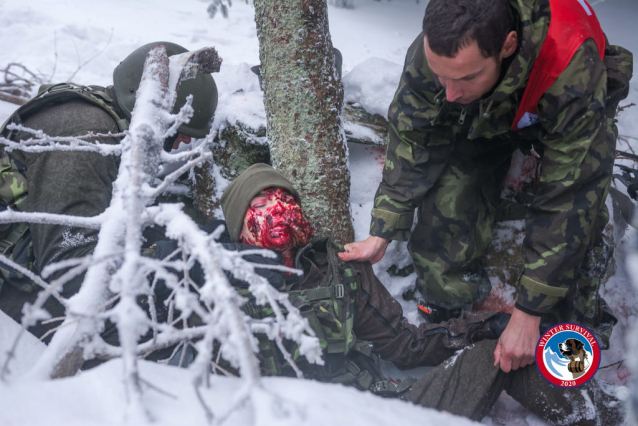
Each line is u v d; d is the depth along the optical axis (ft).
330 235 6.95
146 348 2.83
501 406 6.16
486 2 4.35
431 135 6.10
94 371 2.36
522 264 7.32
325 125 6.88
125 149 4.19
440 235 6.69
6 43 10.75
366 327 6.24
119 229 3.54
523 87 4.89
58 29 11.39
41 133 4.15
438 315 7.20
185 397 2.24
